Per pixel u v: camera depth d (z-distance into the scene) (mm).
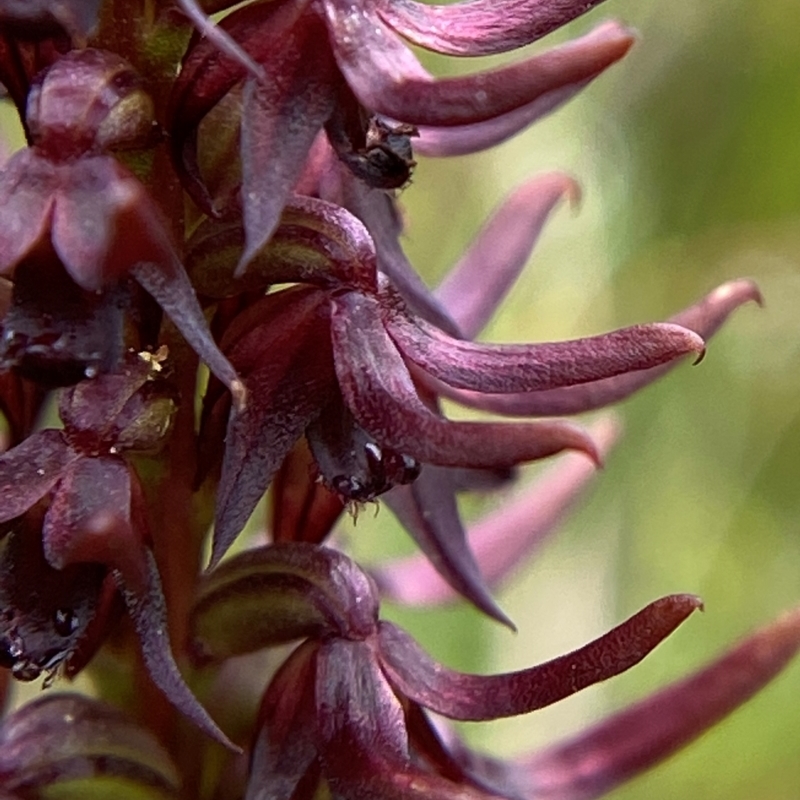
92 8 115
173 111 117
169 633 122
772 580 249
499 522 137
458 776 124
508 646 206
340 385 117
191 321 115
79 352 116
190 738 123
